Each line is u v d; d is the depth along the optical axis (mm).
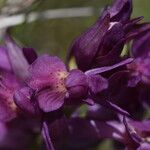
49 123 130
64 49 216
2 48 147
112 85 133
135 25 133
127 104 144
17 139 150
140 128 139
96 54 130
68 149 144
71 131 143
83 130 144
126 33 131
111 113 146
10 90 139
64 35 217
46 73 127
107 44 128
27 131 149
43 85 126
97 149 190
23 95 127
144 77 141
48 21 211
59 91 127
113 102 139
